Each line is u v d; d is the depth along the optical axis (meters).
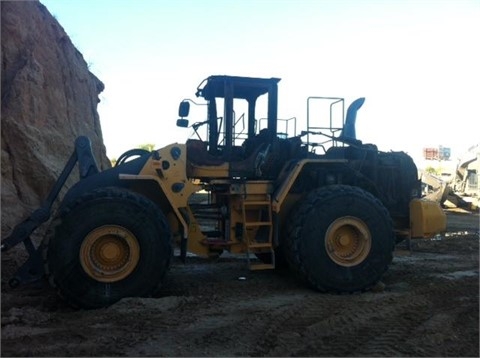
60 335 5.25
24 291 7.06
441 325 5.71
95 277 6.27
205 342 5.11
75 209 6.26
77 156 7.13
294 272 7.28
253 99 8.09
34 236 10.56
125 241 6.40
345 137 8.12
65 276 6.15
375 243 7.31
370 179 8.15
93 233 6.27
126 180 7.03
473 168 27.55
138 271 6.42
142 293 6.45
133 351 4.84
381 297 6.91
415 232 8.11
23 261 8.51
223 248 7.43
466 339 5.34
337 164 7.87
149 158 7.08
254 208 7.57
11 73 12.95
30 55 13.43
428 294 7.11
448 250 11.80
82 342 5.07
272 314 5.98
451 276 8.47
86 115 16.53
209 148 7.90
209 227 8.68
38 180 11.91
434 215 8.09
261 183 7.54
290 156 7.85
